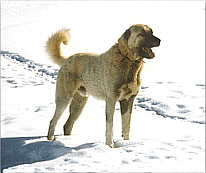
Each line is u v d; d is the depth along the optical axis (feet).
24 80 62.90
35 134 33.86
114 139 29.12
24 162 24.66
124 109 28.40
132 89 27.02
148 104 45.83
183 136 32.12
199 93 50.03
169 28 107.45
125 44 25.71
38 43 93.71
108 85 26.53
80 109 32.09
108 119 26.84
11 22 120.26
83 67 28.89
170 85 54.95
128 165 20.59
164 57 76.23
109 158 22.11
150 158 22.17
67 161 21.70
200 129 35.58
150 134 33.24
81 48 85.35
